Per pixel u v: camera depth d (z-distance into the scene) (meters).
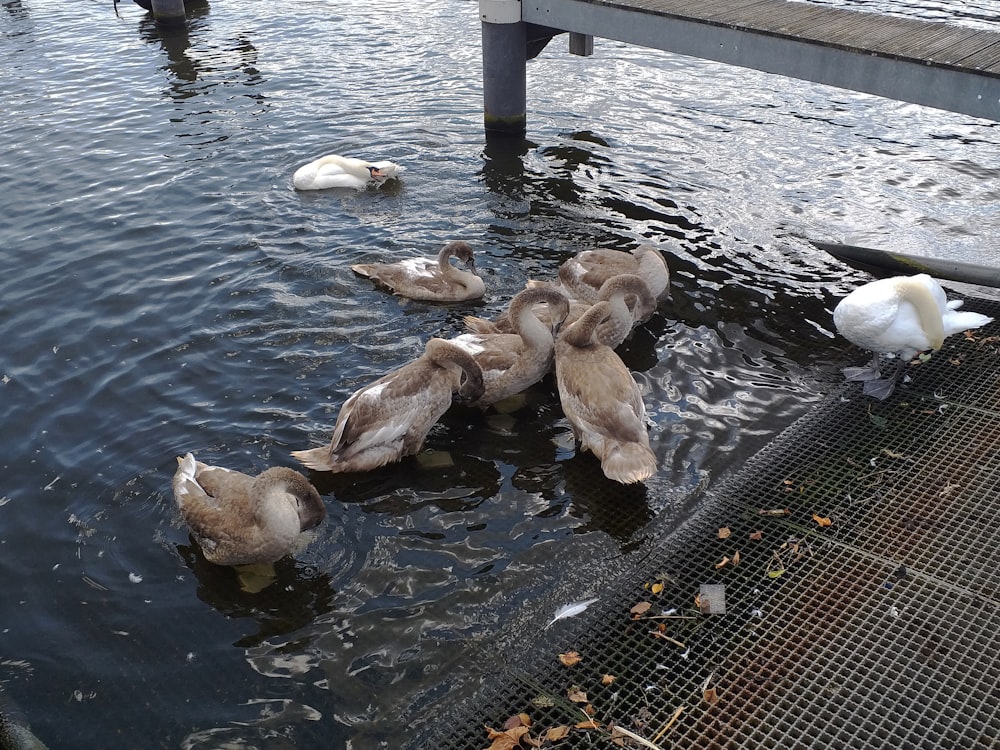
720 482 2.86
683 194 4.79
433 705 2.16
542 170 5.11
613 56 6.77
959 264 3.80
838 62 4.13
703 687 2.13
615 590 2.46
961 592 2.36
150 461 3.00
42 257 4.29
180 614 2.46
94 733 2.12
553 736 2.02
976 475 2.78
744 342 3.60
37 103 6.22
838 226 4.42
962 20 6.60
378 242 4.39
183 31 7.66
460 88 6.28
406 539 2.70
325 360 3.51
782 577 2.46
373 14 7.84
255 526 2.52
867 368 3.34
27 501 2.84
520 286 4.04
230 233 4.48
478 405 3.34
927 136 5.35
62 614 2.46
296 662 2.30
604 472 2.83
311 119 5.84
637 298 3.58
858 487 2.78
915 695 2.08
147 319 3.79
